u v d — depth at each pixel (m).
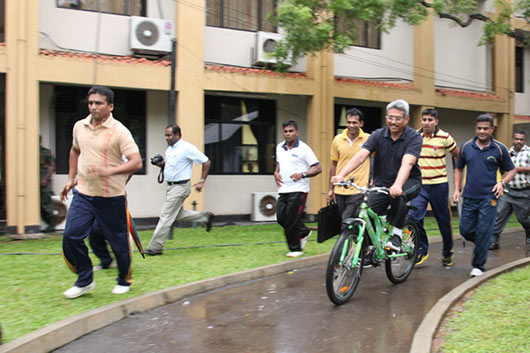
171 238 8.52
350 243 4.89
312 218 11.73
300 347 3.70
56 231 9.55
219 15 11.30
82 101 10.37
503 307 4.42
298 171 6.66
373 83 12.29
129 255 4.75
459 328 3.90
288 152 6.67
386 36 13.17
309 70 11.52
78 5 10.02
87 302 4.46
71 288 4.62
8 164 8.77
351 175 6.70
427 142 6.41
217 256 6.91
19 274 5.60
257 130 12.20
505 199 7.86
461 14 14.48
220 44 11.28
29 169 8.89
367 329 4.11
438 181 6.41
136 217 10.84
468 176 5.90
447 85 14.36
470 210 5.91
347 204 6.79
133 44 9.82
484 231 5.80
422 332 3.74
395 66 13.31
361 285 5.61
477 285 5.28
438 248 8.29
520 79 16.22
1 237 8.67
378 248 5.15
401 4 9.56
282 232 9.70
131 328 4.12
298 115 12.50
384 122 13.88
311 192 11.82
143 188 10.91
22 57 8.79
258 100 12.16
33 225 8.94
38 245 7.88
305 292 5.30
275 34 11.34
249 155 12.13
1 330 3.38
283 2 9.58
